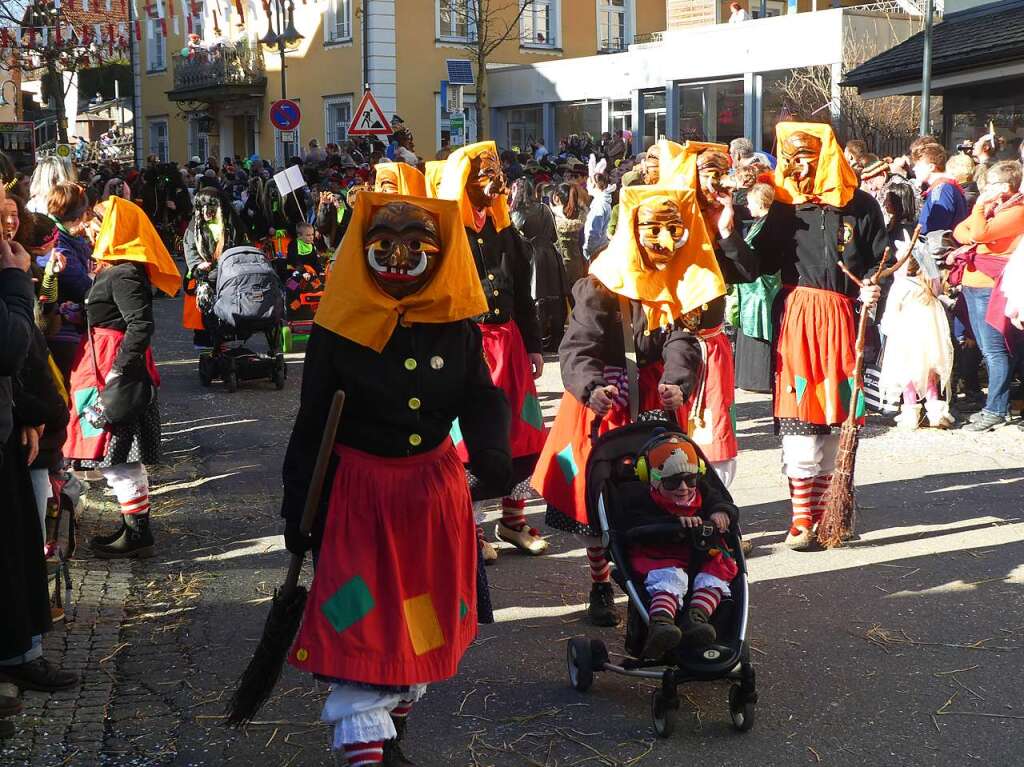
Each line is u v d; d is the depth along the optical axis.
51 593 5.89
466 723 4.57
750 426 9.77
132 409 6.13
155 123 44.75
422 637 3.74
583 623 5.61
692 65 29.27
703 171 6.12
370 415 3.80
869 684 4.87
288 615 3.90
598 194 13.21
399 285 3.80
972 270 9.30
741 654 4.39
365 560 3.71
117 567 6.41
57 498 5.68
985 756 4.25
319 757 4.30
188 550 6.74
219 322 11.55
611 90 31.95
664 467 4.61
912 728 4.47
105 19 36.62
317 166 20.98
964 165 10.13
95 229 6.60
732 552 4.67
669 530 4.57
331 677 3.62
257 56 38.72
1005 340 9.16
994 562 6.32
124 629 5.53
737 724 4.44
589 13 38.47
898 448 8.86
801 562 6.40
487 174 6.08
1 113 44.12
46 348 4.68
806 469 6.58
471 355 3.98
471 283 3.86
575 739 4.42
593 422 5.35
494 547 6.75
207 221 12.14
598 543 5.50
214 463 8.81
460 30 35.97
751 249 6.25
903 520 7.11
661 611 4.41
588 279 5.45
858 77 18.08
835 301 6.51
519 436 6.34
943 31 18.48
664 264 5.35
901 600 5.81
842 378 6.49
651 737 4.43
